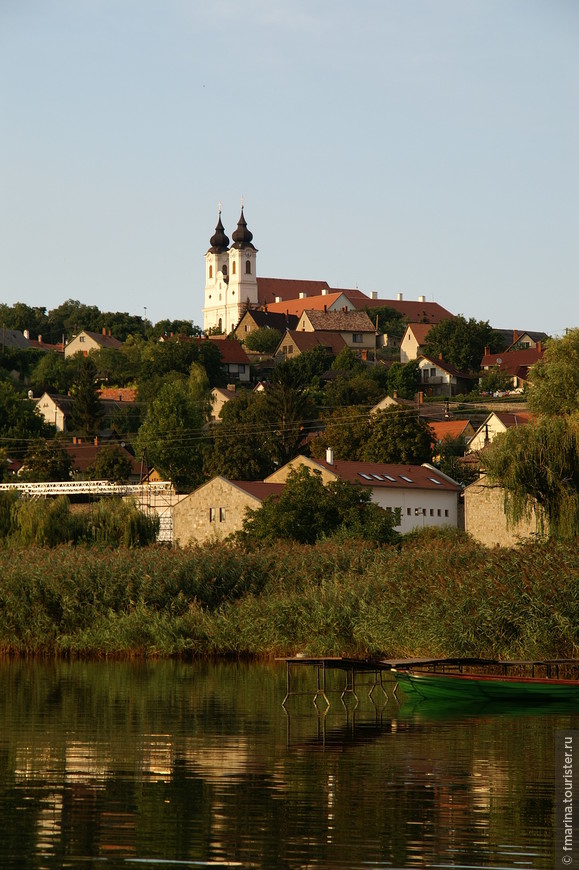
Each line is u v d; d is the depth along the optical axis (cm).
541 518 9688
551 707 6297
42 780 4434
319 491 12588
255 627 8306
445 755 4962
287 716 6006
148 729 5578
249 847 3547
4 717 5925
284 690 6975
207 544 9788
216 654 8625
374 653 7675
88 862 3403
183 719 5869
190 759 4850
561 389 12206
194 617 8669
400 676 6556
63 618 8956
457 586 7200
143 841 3606
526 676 6750
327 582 8319
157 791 4244
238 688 7050
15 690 6900
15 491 13600
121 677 7538
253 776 4525
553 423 9625
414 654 7281
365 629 7481
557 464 9419
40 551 9981
